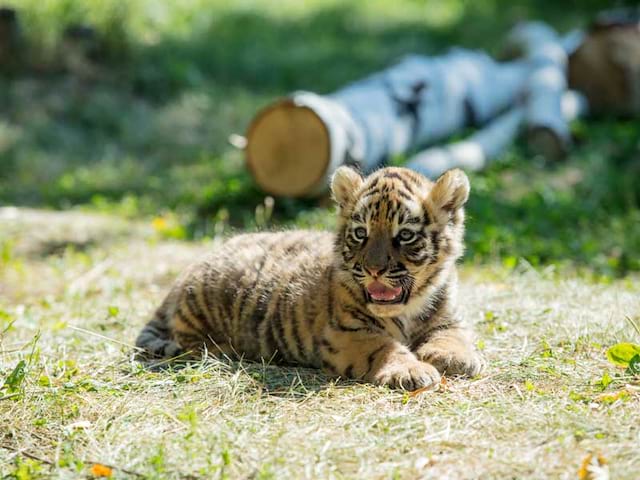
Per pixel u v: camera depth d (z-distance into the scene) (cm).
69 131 1919
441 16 2834
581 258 1265
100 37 2175
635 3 2558
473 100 1783
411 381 681
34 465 583
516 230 1373
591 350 756
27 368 732
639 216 1468
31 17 2105
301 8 2853
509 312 870
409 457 568
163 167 1792
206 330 827
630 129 1838
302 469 559
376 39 2588
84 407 665
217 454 579
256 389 688
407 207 729
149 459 574
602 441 576
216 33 2508
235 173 1664
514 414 619
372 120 1515
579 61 1944
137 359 795
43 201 1608
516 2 2916
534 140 1752
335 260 754
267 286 796
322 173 1420
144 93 2109
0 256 1210
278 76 2273
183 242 1334
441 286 766
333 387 690
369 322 744
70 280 1126
